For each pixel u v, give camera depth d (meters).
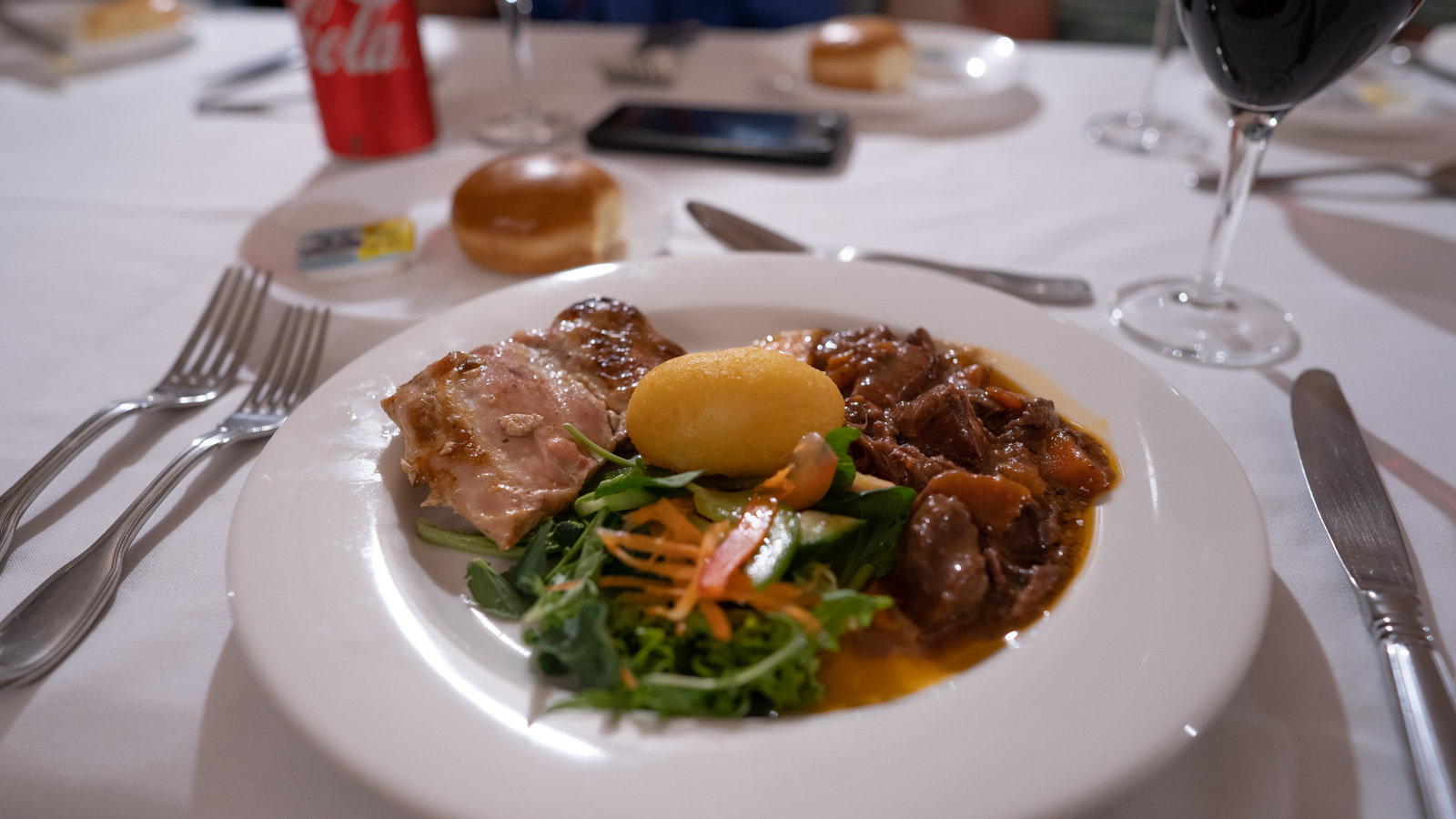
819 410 0.26
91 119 0.57
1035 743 0.18
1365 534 0.24
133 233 0.44
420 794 0.17
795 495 0.24
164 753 0.20
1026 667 0.20
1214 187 0.46
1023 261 0.41
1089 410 0.28
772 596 0.21
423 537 0.25
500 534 0.24
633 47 0.68
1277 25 0.28
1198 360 0.33
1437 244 0.41
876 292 0.34
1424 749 0.18
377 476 0.25
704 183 0.48
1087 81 0.61
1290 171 0.47
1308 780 0.20
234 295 0.35
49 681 0.21
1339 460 0.27
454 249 0.41
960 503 0.24
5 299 0.38
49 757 0.20
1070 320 0.33
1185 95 0.58
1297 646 0.22
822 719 0.19
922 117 0.56
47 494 0.27
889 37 0.56
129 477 0.28
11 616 0.22
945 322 0.32
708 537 0.22
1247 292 0.37
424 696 0.19
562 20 0.86
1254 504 0.23
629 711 0.19
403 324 0.34
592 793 0.17
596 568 0.22
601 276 0.34
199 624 0.23
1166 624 0.20
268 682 0.19
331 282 0.38
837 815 0.17
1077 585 0.22
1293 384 0.31
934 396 0.28
